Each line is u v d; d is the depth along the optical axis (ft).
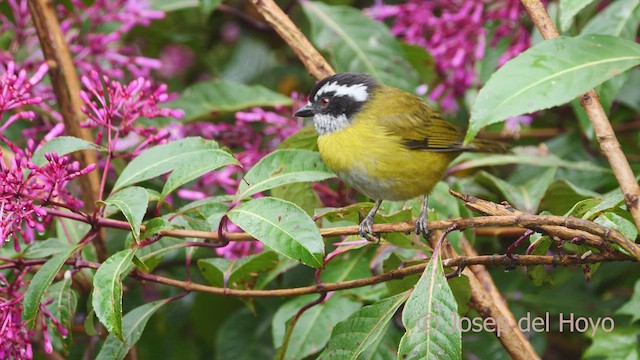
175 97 40.68
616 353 32.81
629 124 43.09
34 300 24.47
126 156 28.40
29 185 25.70
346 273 34.09
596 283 42.78
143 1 45.29
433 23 42.27
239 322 41.93
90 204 35.12
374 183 34.60
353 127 34.58
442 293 23.99
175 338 44.57
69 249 25.72
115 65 43.06
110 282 23.91
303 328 33.30
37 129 38.42
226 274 31.27
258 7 34.40
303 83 51.34
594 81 21.81
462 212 35.01
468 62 42.14
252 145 39.81
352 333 26.30
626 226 25.70
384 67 39.86
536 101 21.61
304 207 33.32
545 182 36.99
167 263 41.96
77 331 39.24
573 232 24.35
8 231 24.43
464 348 38.63
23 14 40.47
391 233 28.99
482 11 41.70
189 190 39.22
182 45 50.14
